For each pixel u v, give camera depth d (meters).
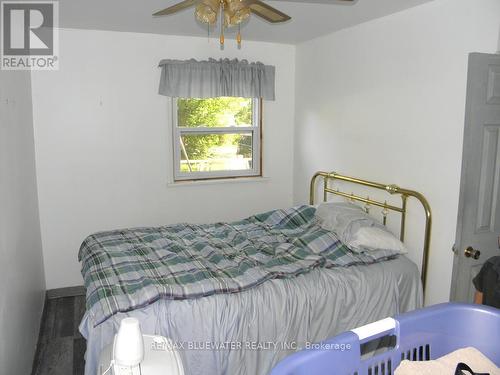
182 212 3.99
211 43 3.80
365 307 2.42
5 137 2.09
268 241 2.92
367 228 2.77
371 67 3.10
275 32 3.52
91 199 3.66
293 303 2.25
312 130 3.94
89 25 3.27
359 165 3.30
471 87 1.99
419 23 2.65
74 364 2.68
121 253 2.64
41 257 3.42
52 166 3.50
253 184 4.22
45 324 3.19
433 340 1.50
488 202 2.15
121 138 3.67
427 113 2.63
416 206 2.77
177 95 3.68
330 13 2.87
